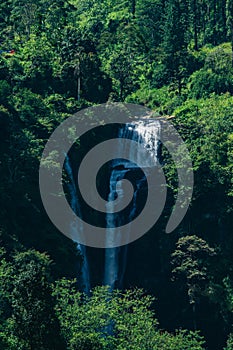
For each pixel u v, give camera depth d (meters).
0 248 104.62
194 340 99.56
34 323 77.94
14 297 79.69
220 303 126.00
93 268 136.38
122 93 174.50
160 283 134.75
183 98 175.00
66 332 86.38
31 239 118.69
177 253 129.38
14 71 159.00
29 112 140.88
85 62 162.38
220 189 138.00
